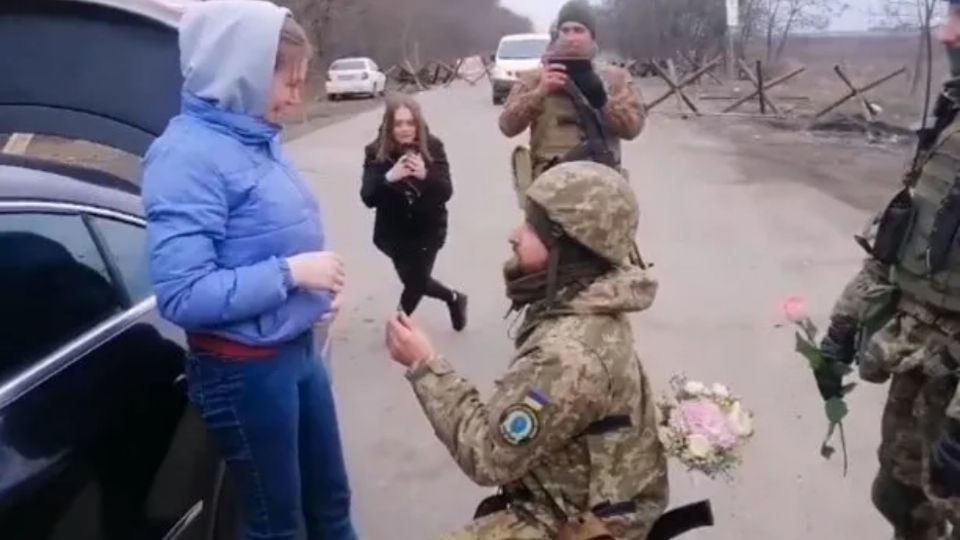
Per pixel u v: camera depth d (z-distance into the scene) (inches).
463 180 518.6
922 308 117.6
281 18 104.7
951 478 104.1
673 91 942.4
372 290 302.4
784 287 297.9
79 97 164.2
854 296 125.9
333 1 2209.6
